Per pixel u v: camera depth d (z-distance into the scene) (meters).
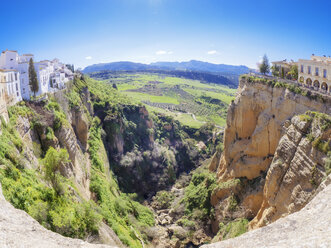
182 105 177.88
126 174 84.44
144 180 89.75
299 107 40.16
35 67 53.34
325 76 42.56
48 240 13.62
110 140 86.69
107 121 88.06
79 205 33.31
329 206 14.05
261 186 45.41
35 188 28.42
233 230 44.91
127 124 100.12
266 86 47.47
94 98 92.38
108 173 72.19
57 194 31.28
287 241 11.86
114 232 40.59
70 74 83.75
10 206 16.25
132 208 63.53
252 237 13.52
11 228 13.39
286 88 43.12
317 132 33.44
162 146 109.25
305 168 33.50
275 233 13.27
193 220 58.91
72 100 68.25
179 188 89.75
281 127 43.25
